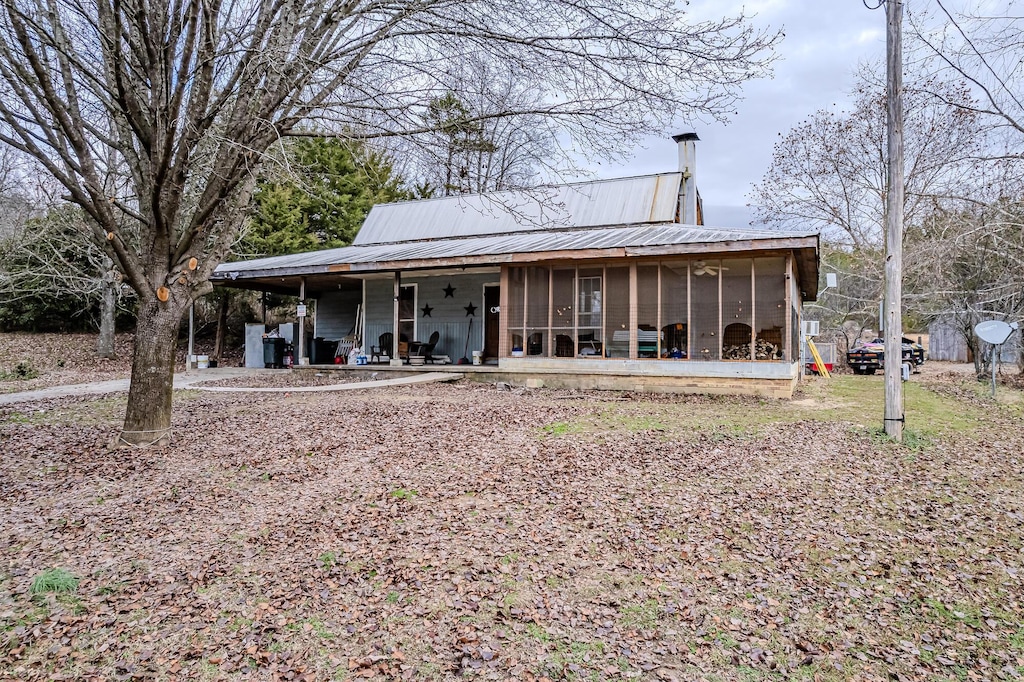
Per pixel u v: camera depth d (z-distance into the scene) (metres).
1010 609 3.30
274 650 2.90
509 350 13.30
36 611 3.28
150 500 5.14
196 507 4.96
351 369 15.37
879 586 3.56
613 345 12.41
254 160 6.61
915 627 3.13
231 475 5.86
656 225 15.66
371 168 7.84
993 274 15.42
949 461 6.48
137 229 16.08
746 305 11.42
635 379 12.02
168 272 7.03
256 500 5.12
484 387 12.57
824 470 6.01
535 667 2.74
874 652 2.89
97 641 2.99
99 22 6.23
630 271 12.23
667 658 2.82
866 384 14.60
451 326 16.19
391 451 6.70
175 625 3.14
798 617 3.21
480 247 14.62
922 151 18.12
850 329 26.45
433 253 14.48
